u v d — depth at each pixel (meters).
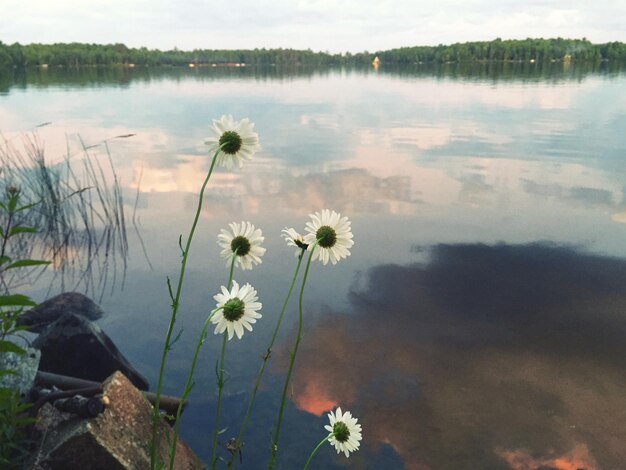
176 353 5.41
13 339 5.24
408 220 10.22
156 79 72.31
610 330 6.18
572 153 16.27
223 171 14.22
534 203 11.33
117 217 9.45
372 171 14.08
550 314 6.57
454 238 9.27
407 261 8.25
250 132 1.69
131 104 33.66
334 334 5.94
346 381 4.98
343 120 25.12
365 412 4.50
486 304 6.83
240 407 4.48
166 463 3.08
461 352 5.61
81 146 17.67
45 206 9.33
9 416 2.59
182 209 10.80
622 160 15.25
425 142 18.52
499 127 21.97
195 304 6.60
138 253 8.38
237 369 5.12
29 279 7.22
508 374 5.21
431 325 6.22
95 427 2.88
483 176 13.55
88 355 4.71
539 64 128.75
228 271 7.70
